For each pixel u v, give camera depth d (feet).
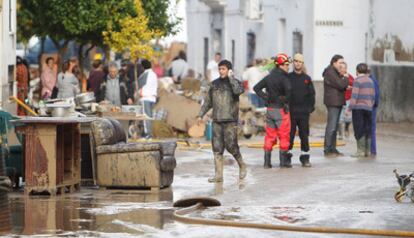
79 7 154.10
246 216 76.38
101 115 123.54
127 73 150.82
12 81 139.33
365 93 118.93
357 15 186.80
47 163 88.33
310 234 69.15
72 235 69.21
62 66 142.41
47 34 159.74
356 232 69.36
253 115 150.30
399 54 169.07
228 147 97.86
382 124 169.99
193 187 93.45
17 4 155.94
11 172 91.35
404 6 167.22
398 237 68.54
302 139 109.40
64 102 108.99
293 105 109.29
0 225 70.08
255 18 217.36
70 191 90.99
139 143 92.89
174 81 207.21
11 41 138.41
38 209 80.69
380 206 80.74
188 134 148.87
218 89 97.60
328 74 119.44
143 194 89.66
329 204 82.07
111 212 79.15
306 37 190.39
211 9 256.52
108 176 92.73
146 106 142.82
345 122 146.51
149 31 153.07
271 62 138.10
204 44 266.36
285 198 85.51
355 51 186.91
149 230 70.95
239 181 97.19
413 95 164.76
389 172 103.19
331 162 113.70
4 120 90.02
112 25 154.61
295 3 197.98
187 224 73.36
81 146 95.30
